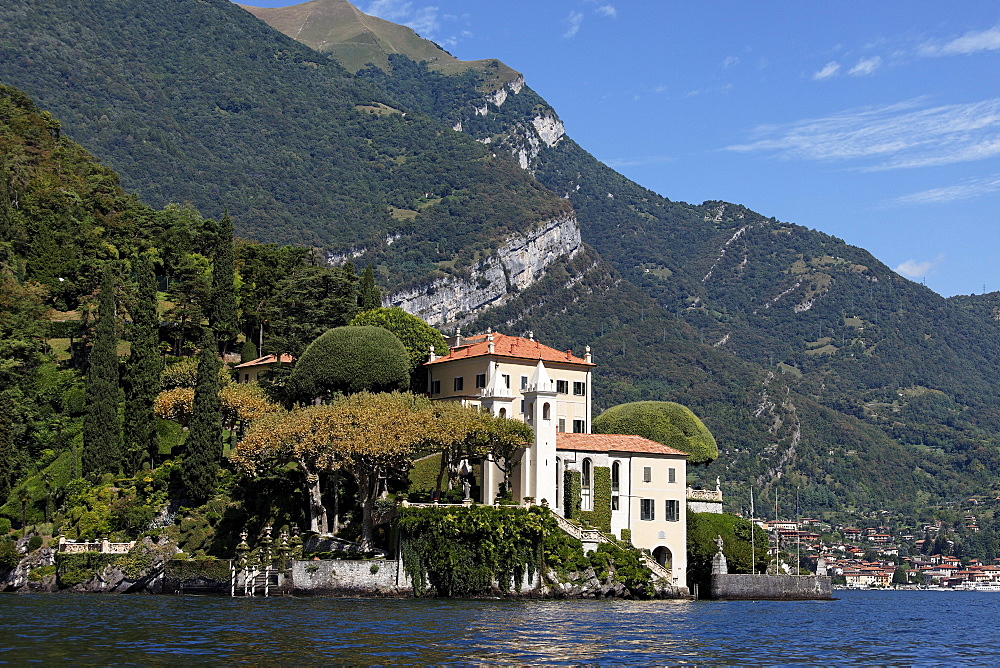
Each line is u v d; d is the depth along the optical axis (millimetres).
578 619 87500
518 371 137125
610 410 159625
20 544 123500
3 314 160875
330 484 122000
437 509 107375
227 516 121375
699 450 155750
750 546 134500
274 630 75625
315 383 136625
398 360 138500
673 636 78938
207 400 126312
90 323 162875
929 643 85312
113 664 60844
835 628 93438
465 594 104500
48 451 138375
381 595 104875
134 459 137000
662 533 124750
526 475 117375
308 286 164875
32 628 75688
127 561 116125
